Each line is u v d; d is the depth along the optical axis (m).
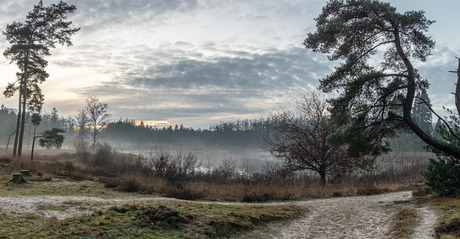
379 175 24.64
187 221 9.59
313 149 23.62
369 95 16.02
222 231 9.41
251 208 13.09
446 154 13.93
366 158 23.48
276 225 11.11
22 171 20.78
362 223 10.91
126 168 28.41
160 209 9.64
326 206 14.33
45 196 14.44
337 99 15.39
